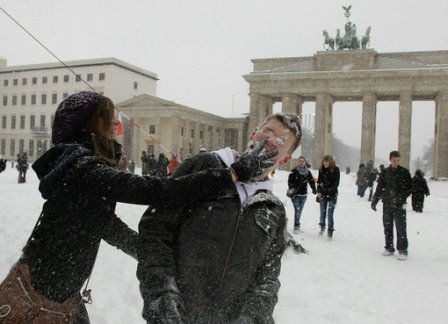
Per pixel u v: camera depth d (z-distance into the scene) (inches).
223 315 91.4
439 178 2298.2
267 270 98.3
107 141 94.4
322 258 389.1
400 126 2568.9
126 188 79.7
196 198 85.6
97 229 89.4
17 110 3754.9
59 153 86.7
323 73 2662.4
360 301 272.2
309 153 3740.2
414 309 263.6
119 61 3479.3
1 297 83.0
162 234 88.5
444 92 2509.8
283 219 102.5
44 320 85.2
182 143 3208.7
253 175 85.6
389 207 422.9
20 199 700.0
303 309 249.8
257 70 2915.8
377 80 2618.1
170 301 78.2
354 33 2775.6
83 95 93.2
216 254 89.7
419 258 423.5
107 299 240.4
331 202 502.0
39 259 85.7
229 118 3614.7
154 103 3129.9
